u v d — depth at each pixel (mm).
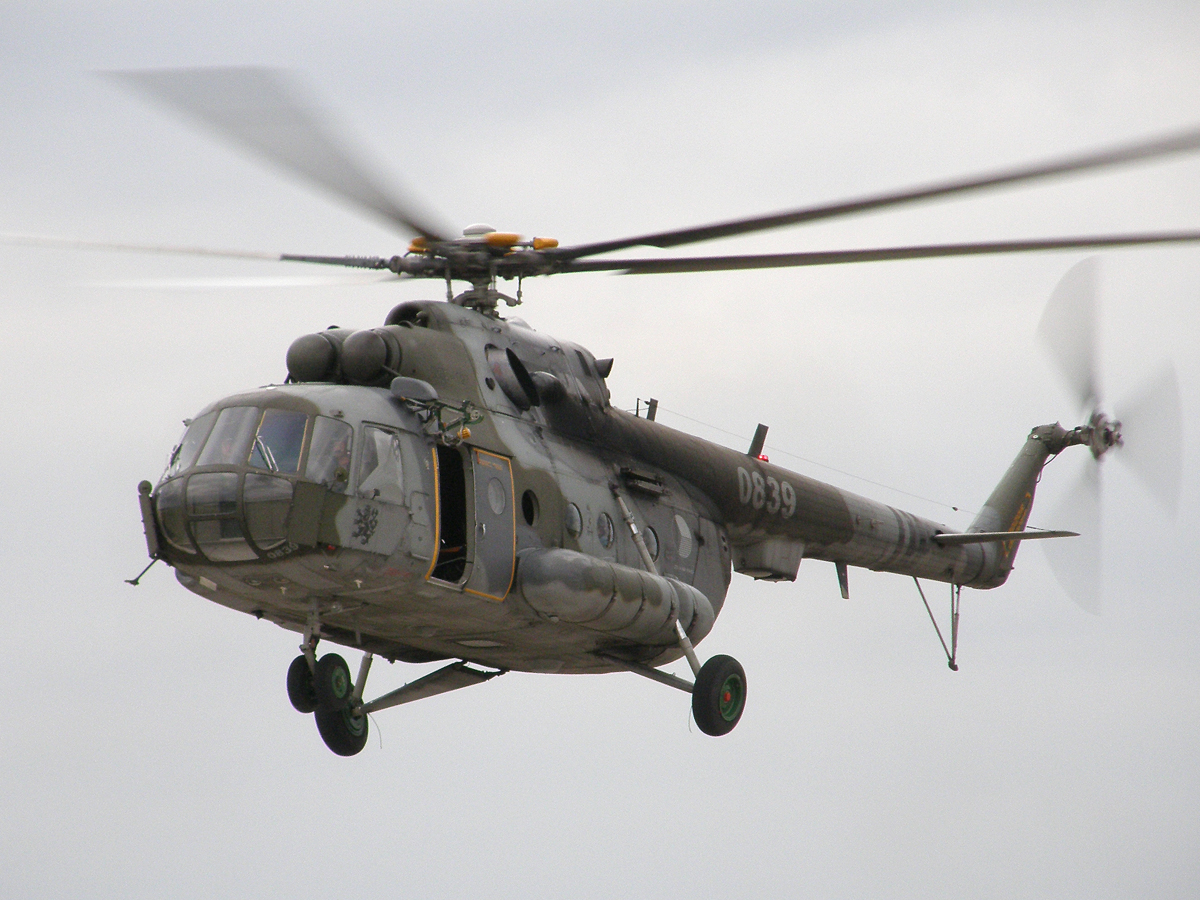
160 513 49219
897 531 82000
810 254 50344
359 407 50875
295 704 58281
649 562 60625
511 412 56969
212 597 53125
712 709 61938
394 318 56562
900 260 48812
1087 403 94500
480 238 56500
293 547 48312
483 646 59750
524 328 60438
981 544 91000
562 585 54094
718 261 52906
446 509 54031
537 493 56031
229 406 50438
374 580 50531
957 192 40469
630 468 62812
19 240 52719
